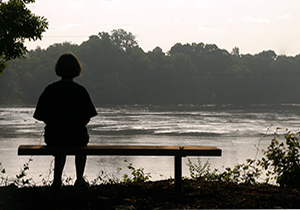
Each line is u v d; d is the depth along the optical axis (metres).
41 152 3.85
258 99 156.62
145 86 132.62
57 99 4.01
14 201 3.55
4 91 114.50
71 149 3.85
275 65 171.25
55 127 4.00
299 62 192.62
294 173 5.07
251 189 4.42
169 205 3.72
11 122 41.84
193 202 3.83
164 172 12.17
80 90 4.06
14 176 10.52
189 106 117.50
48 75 116.06
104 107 99.94
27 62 122.44
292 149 5.32
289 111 86.44
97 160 14.91
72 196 3.81
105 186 4.60
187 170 11.91
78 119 4.03
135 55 136.00
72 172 11.58
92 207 3.58
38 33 6.76
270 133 31.61
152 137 27.77
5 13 6.55
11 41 6.68
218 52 165.75
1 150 18.83
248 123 44.88
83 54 128.62
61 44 139.00
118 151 3.87
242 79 152.25
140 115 63.31
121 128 35.78
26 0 6.82
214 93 148.00
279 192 4.29
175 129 35.03
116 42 156.00
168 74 136.00
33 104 107.38
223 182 4.97
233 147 21.61
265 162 5.51
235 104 145.25
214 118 55.56
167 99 136.12
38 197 3.65
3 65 6.86
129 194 4.07
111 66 130.25
